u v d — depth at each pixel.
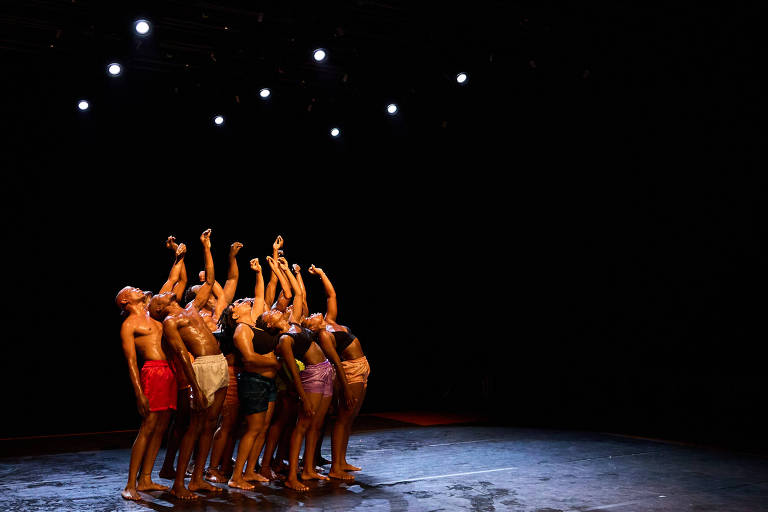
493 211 10.70
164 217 9.25
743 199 8.23
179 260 5.39
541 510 4.46
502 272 10.70
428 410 10.19
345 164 10.27
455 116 9.24
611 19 7.67
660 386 9.25
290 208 10.04
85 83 7.71
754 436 7.53
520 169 10.41
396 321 10.97
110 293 9.12
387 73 8.29
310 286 10.31
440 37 7.71
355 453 6.57
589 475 5.54
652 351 9.34
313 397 5.12
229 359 5.30
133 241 9.12
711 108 8.40
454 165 10.59
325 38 7.31
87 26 6.83
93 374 9.22
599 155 9.63
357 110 8.98
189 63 7.65
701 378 8.84
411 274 10.98
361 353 5.51
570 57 8.13
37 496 4.80
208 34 7.27
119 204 9.00
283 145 9.76
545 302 10.35
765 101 7.87
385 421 8.97
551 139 10.04
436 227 10.93
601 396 9.84
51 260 8.78
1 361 8.66
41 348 8.88
